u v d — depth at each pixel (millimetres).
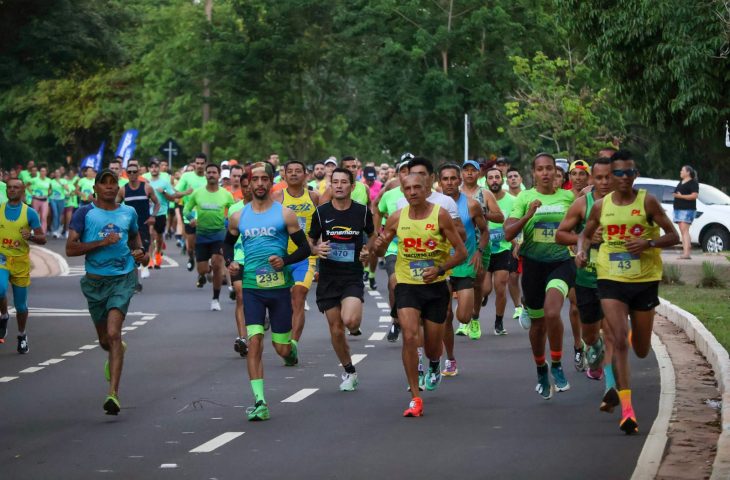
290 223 16734
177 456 13953
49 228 69875
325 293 18484
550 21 78500
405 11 82125
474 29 80750
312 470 13117
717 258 42469
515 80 79938
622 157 14867
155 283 38625
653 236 14961
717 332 22156
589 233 15297
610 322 14891
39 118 114000
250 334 16469
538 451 13906
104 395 18516
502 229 24562
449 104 80125
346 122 104000
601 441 14406
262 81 96875
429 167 18344
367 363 21328
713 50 34844
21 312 23328
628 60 37219
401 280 16328
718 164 60594
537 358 17359
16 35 67875
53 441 14984
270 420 16141
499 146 80625
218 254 30797
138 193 34250
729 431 14172
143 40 103938
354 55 93750
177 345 24281
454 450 14055
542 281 17500
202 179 41906
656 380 18844
